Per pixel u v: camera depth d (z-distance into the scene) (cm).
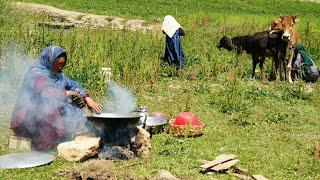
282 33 1538
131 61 1519
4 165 747
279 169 809
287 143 952
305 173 793
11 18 1880
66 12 2852
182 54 1623
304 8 4247
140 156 818
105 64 1465
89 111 884
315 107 1279
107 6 3412
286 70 1589
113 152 802
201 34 2300
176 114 1118
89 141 796
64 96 864
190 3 4000
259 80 1590
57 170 732
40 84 846
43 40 1509
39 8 2822
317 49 2100
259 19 2950
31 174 727
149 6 3588
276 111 1203
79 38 1873
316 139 984
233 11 3678
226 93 1333
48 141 830
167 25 1617
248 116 1135
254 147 914
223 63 1716
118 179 712
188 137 952
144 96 1290
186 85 1449
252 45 1606
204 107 1211
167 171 744
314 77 1602
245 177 754
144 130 848
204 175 757
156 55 1694
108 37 1866
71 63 1359
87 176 710
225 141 941
